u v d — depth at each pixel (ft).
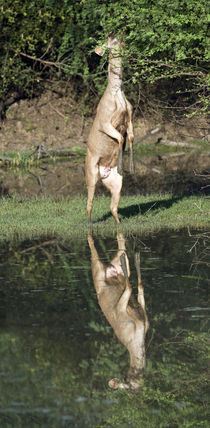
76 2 95.76
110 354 22.72
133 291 30.19
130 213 52.47
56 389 20.29
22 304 28.40
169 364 22.06
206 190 67.77
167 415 18.71
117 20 40.83
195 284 31.14
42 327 25.40
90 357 22.48
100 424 18.08
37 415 18.54
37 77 110.63
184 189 68.90
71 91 116.67
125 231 45.47
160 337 24.35
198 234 43.29
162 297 29.14
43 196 63.52
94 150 45.91
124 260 36.35
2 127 109.40
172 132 108.37
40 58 107.65
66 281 32.14
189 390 20.25
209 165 89.45
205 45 39.32
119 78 43.78
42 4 99.91
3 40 99.55
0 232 45.85
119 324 25.71
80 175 82.28
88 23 94.17
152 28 39.68
